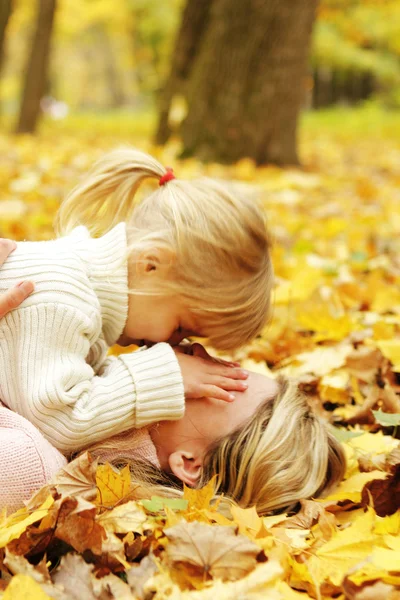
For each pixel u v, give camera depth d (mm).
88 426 1734
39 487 1629
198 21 9977
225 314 1962
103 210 2195
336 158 10953
